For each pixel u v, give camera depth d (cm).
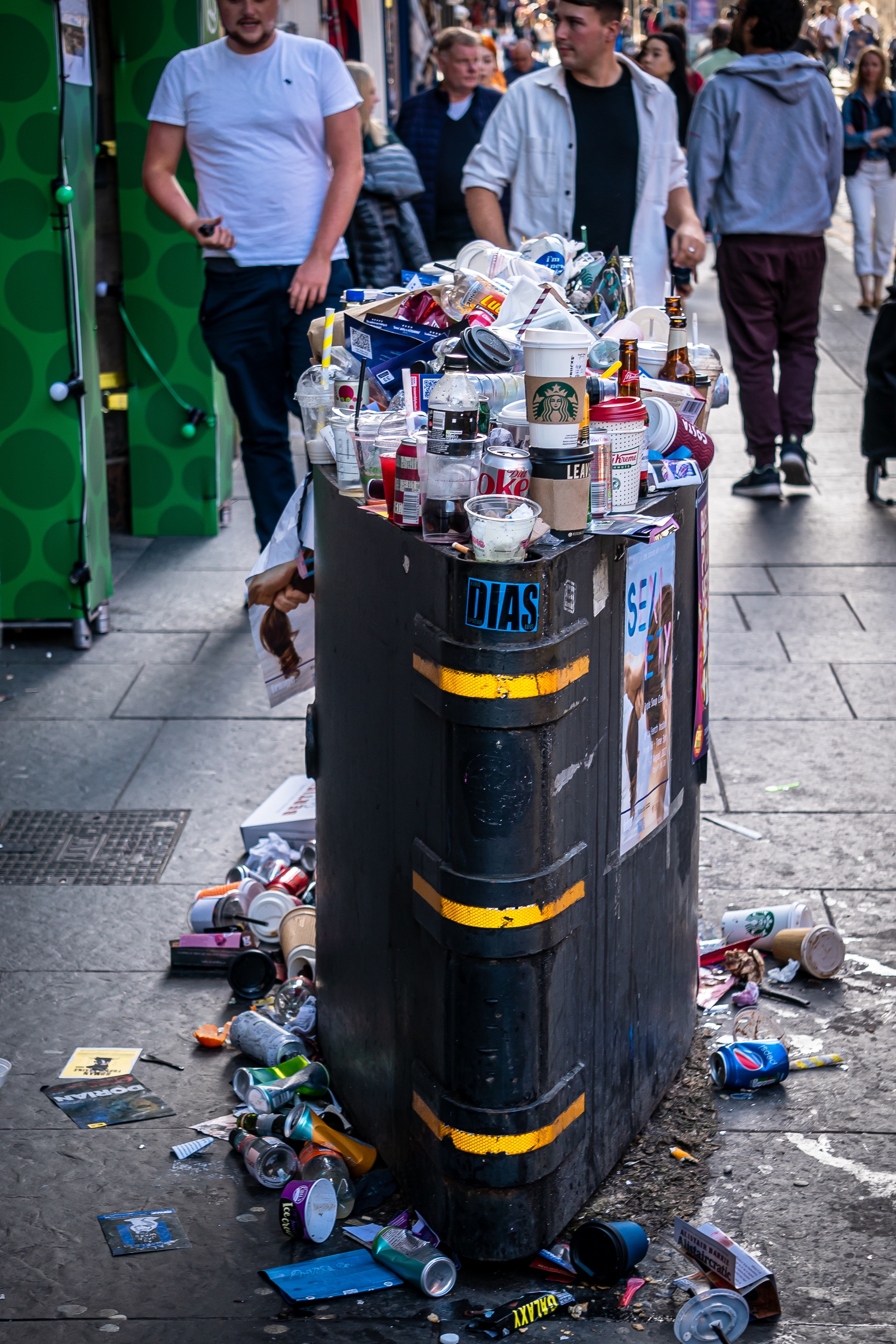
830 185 731
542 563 233
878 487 762
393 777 269
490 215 569
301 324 574
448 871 246
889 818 442
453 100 803
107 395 725
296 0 995
